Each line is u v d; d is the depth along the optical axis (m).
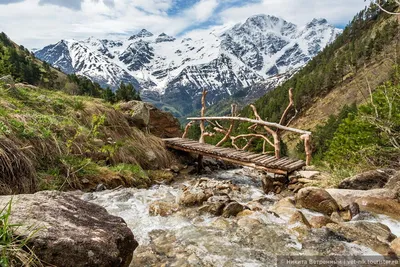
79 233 2.68
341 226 4.88
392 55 10.20
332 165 10.39
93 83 75.31
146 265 3.83
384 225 5.08
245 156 10.05
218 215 5.77
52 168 6.64
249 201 7.31
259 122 11.60
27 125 6.82
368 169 9.21
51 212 2.85
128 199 6.56
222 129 15.78
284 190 8.64
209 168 12.28
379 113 10.00
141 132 11.49
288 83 120.38
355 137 10.29
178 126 14.73
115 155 8.86
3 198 2.92
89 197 6.30
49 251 2.36
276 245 4.44
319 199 6.17
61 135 7.77
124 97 51.66
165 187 8.33
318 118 81.94
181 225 5.25
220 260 4.00
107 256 2.65
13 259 2.21
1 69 16.94
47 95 10.44
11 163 5.32
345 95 80.25
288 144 70.69
